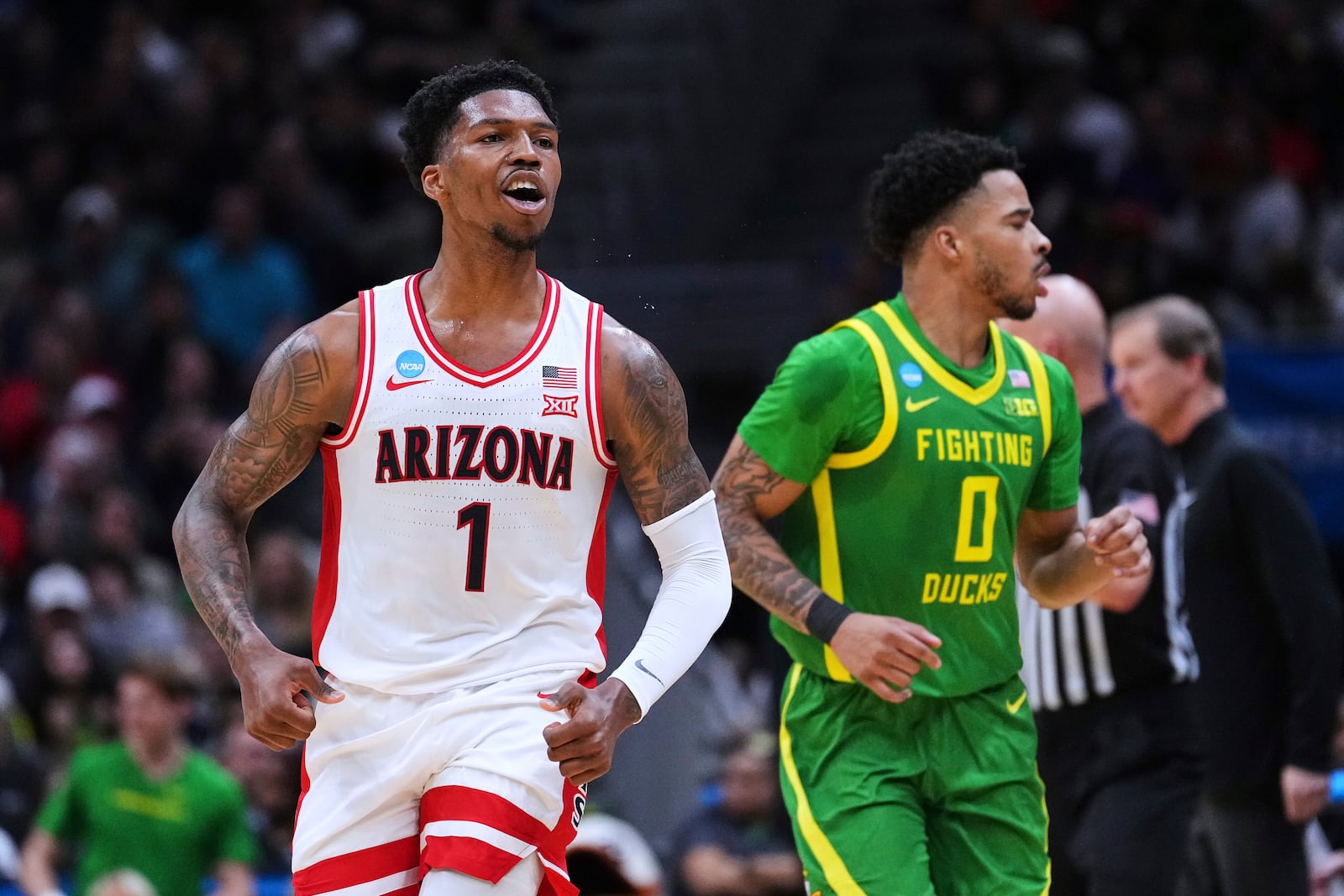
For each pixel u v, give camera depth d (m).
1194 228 21.44
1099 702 8.82
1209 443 9.26
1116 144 21.72
